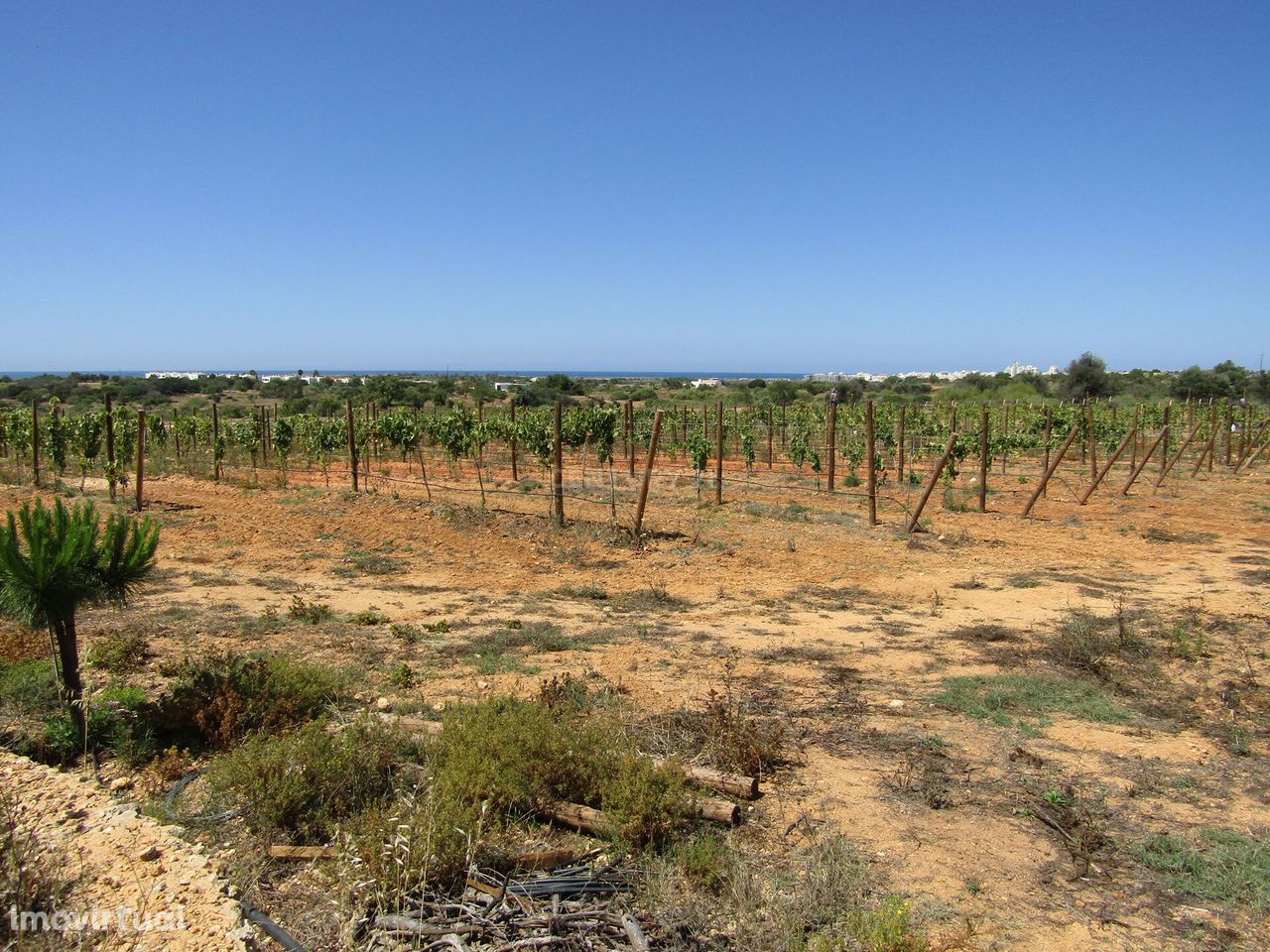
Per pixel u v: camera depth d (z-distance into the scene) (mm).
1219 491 22859
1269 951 3873
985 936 3938
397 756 5555
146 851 4238
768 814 5160
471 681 7480
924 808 5262
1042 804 5305
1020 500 21109
